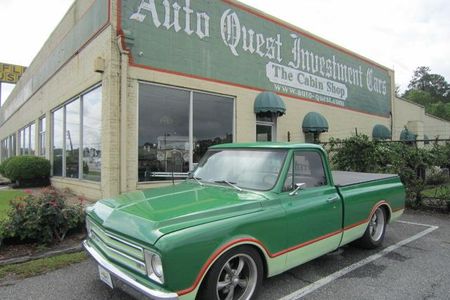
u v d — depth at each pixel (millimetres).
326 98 15602
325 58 15711
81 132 10320
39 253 5043
